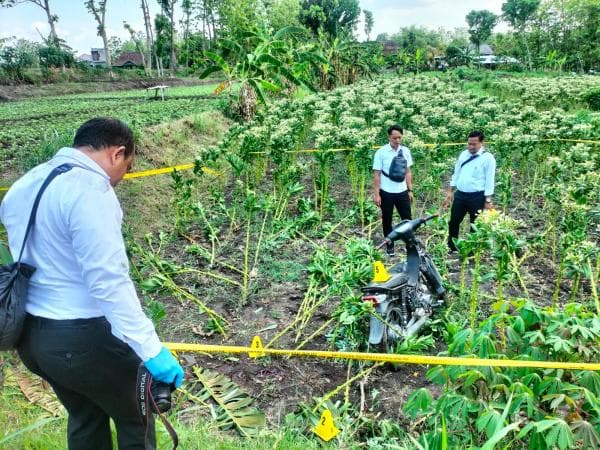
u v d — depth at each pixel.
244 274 6.09
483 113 12.88
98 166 2.22
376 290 4.53
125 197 8.72
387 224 7.34
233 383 4.27
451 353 3.18
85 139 2.23
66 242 2.11
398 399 4.15
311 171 11.77
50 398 3.81
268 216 8.75
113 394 2.30
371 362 4.58
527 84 21.80
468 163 6.94
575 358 3.17
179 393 4.16
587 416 2.92
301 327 5.05
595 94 18.64
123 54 68.69
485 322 3.29
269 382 4.38
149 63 49.62
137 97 29.03
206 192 10.16
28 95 33.34
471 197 6.97
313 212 7.61
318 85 23.78
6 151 10.98
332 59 25.08
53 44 48.25
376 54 39.25
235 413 3.88
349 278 4.80
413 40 63.81
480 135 6.80
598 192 6.95
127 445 2.49
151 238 7.80
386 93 16.39
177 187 8.04
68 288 2.15
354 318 4.30
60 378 2.22
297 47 19.89
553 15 52.62
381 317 4.44
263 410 4.04
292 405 4.10
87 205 2.04
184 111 17.80
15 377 4.03
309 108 13.77
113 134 2.25
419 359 3.05
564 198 5.94
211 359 4.70
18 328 2.11
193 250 6.96
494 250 4.47
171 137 11.81
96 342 2.17
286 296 5.99
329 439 3.48
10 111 21.34
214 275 6.26
